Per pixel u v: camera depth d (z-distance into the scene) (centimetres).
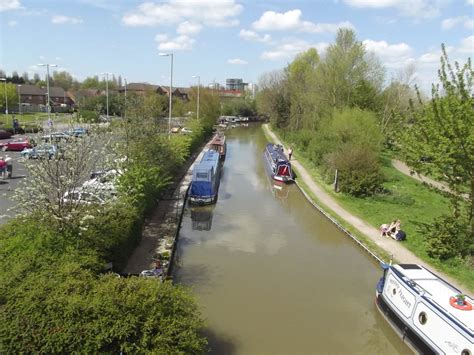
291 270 2064
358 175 3466
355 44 5272
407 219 2791
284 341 1452
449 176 1997
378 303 1683
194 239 2447
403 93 5691
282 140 7506
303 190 3709
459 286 1833
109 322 1016
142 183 2248
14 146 4391
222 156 5228
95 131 1928
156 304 1097
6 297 1062
